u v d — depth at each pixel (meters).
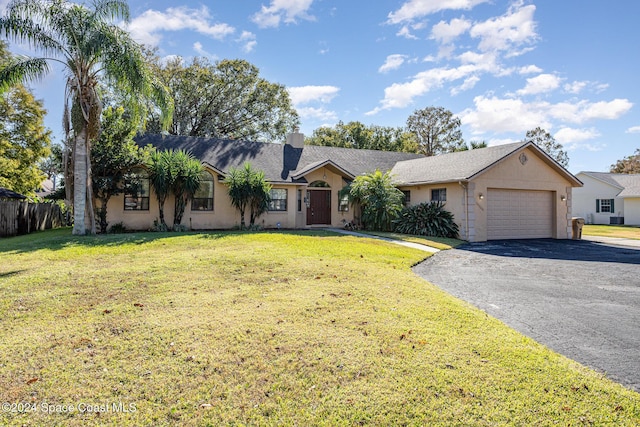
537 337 4.37
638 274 8.18
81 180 12.28
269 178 16.72
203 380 3.12
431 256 10.59
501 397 2.92
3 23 10.79
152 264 7.61
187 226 15.47
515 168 15.72
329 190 18.38
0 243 11.59
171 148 17.09
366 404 2.82
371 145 37.00
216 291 5.75
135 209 14.88
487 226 15.34
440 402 2.85
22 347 3.69
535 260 10.15
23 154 21.67
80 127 12.25
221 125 31.27
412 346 3.80
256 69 30.86
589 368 3.53
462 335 4.16
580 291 6.61
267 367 3.34
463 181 14.76
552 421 2.64
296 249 9.77
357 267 7.83
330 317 4.61
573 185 16.95
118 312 4.71
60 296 5.39
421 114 43.69
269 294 5.61
